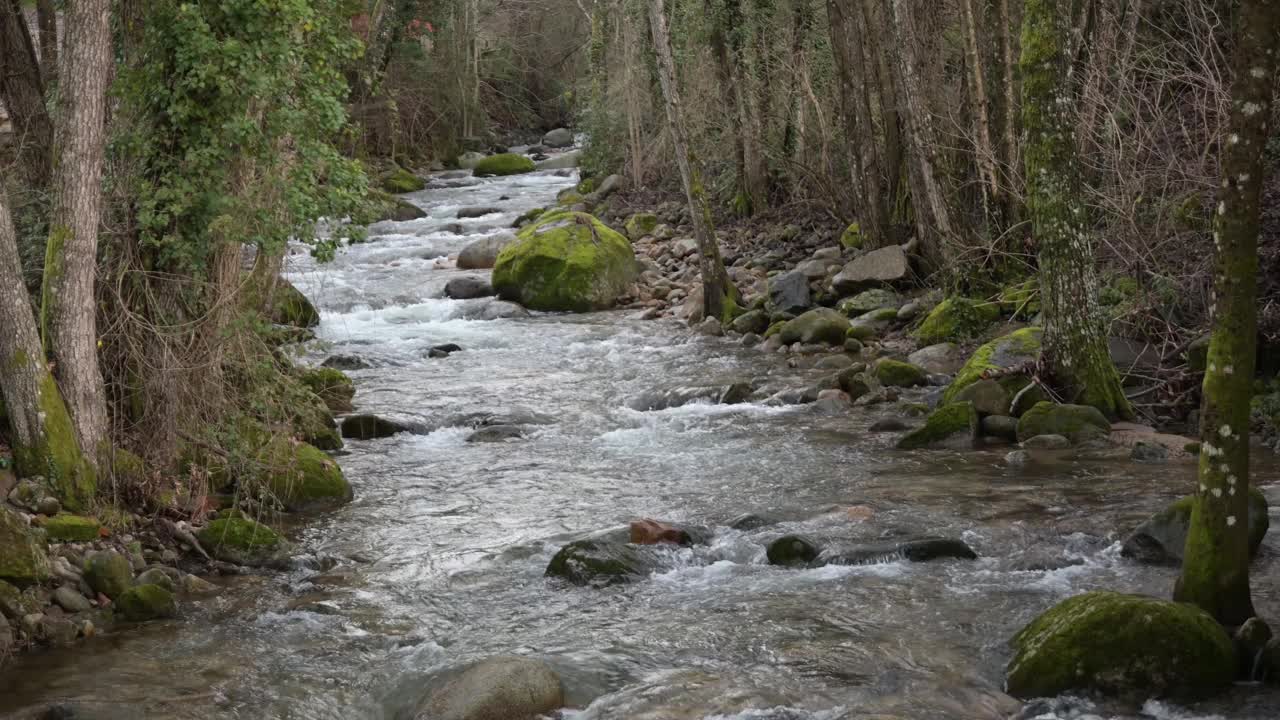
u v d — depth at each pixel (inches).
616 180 1378.0
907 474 460.4
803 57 1037.8
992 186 732.7
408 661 303.4
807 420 557.6
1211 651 270.2
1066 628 278.8
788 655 299.7
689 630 318.0
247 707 279.4
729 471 474.6
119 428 388.2
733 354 725.9
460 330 824.3
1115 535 371.9
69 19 360.5
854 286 807.7
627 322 852.0
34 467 351.3
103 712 273.7
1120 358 561.3
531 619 329.7
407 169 1788.9
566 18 2215.8
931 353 650.8
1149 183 598.9
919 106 754.2
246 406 425.7
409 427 549.6
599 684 287.6
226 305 404.2
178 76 390.0
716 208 1175.6
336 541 399.5
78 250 364.2
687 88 1201.4
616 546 369.7
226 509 402.6
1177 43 618.5
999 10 735.7
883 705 271.3
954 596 334.6
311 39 420.2
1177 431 506.0
